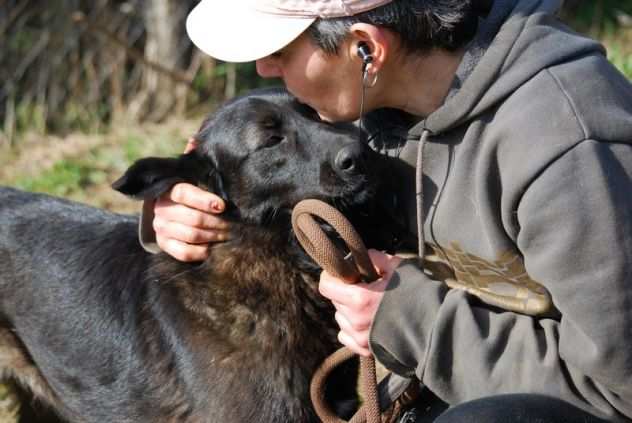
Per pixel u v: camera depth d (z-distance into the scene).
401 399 4.18
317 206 3.63
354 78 3.59
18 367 5.42
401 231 4.04
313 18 3.45
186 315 4.64
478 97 3.35
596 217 3.02
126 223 5.28
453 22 3.44
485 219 3.37
